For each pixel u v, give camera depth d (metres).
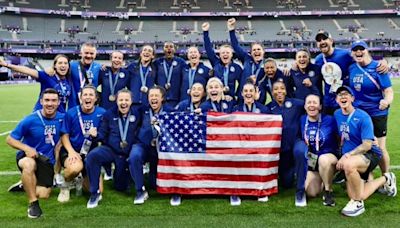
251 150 5.08
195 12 52.75
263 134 5.11
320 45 5.67
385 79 5.09
